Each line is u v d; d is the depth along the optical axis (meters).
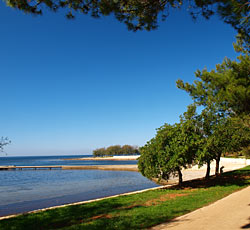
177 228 5.75
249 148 22.45
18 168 60.94
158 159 14.31
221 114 14.88
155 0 5.66
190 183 16.64
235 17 4.93
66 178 33.84
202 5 5.26
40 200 16.62
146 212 7.98
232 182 15.34
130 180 28.39
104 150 178.50
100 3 5.41
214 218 6.42
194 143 13.70
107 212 8.72
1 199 17.33
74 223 7.45
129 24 6.09
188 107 15.61
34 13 5.02
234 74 10.88
